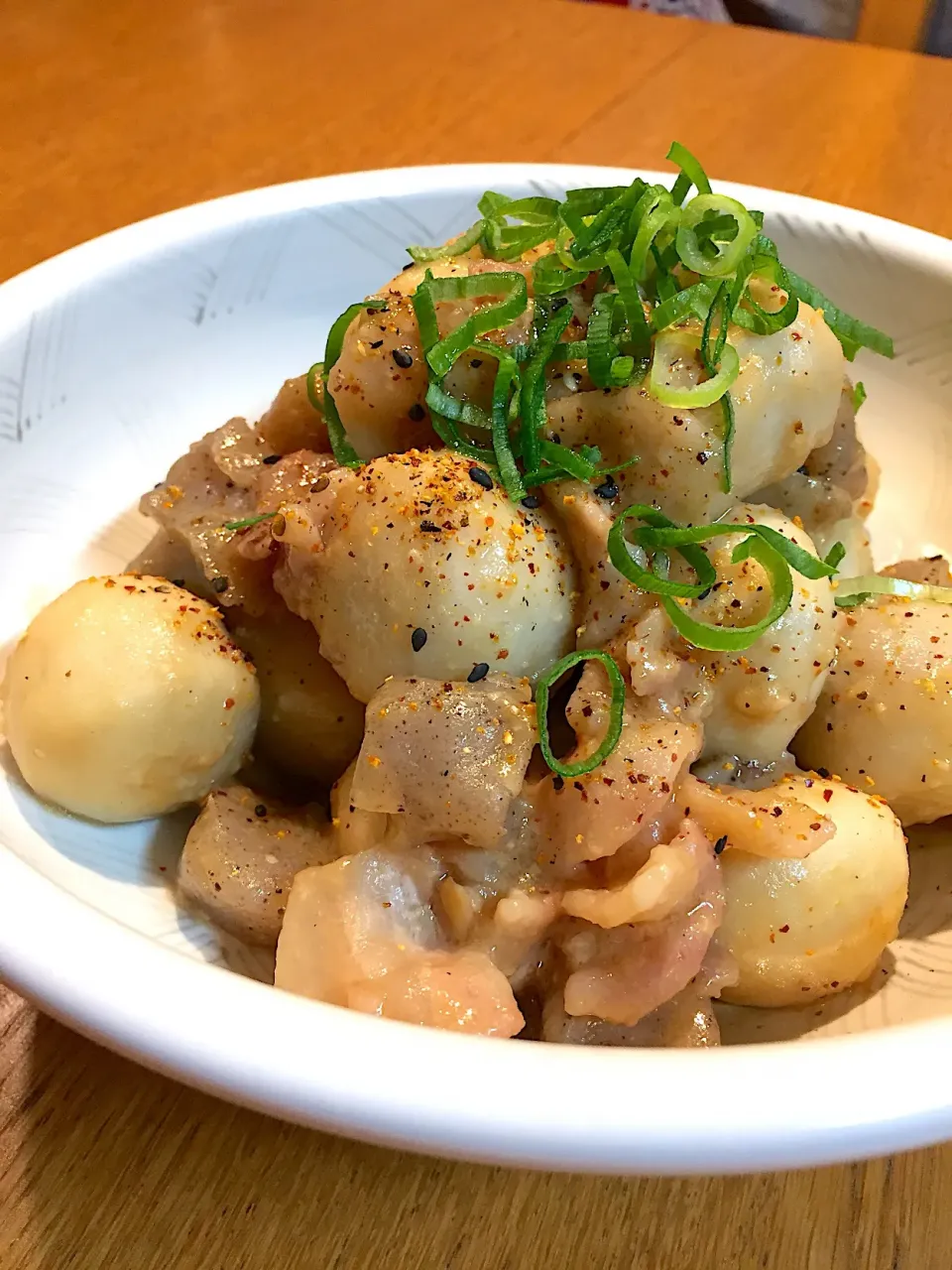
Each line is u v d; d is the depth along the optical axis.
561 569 0.15
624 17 0.38
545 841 0.14
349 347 0.17
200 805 0.16
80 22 0.37
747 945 0.14
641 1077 0.09
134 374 0.21
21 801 0.15
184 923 0.15
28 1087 0.13
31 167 0.29
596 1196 0.12
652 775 0.14
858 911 0.14
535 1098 0.09
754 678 0.15
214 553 0.17
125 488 0.20
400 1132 0.09
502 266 0.17
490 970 0.13
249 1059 0.09
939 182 0.29
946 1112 0.09
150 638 0.15
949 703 0.16
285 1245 0.12
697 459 0.15
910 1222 0.12
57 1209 0.12
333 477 0.16
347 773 0.16
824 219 0.23
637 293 0.15
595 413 0.16
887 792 0.16
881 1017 0.14
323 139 0.30
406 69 0.34
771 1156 0.09
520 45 0.36
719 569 0.15
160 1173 0.12
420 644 0.14
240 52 0.35
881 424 0.22
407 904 0.14
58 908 0.10
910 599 0.17
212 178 0.28
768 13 0.50
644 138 0.31
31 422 0.19
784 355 0.16
